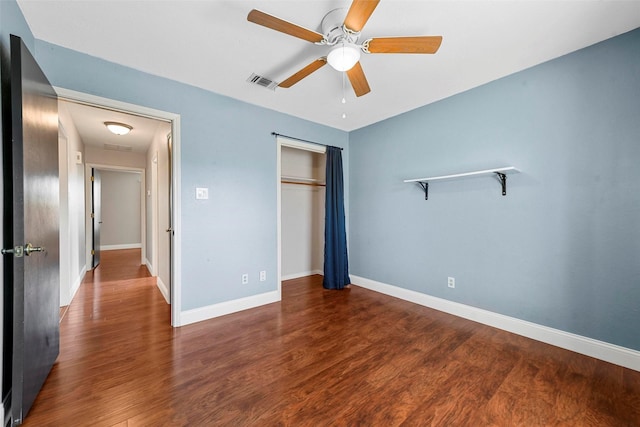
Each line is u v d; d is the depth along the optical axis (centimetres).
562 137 218
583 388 167
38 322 156
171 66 232
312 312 294
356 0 131
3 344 137
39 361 158
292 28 149
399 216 343
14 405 131
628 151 190
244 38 195
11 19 152
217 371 185
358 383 172
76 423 138
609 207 198
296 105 313
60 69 203
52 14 170
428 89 274
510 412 147
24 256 135
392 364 194
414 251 326
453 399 158
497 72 242
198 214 270
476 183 270
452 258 290
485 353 209
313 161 481
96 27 183
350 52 165
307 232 472
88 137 441
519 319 242
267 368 188
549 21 176
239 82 260
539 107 229
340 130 404
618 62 193
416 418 143
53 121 184
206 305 275
